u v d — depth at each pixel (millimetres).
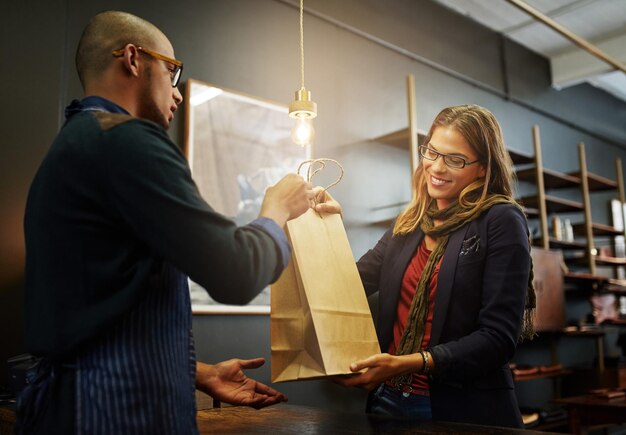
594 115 6719
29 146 2566
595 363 5152
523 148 5527
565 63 5922
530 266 1600
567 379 5180
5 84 2539
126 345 893
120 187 872
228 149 3174
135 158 879
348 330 1333
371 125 4027
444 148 1659
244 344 3152
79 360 895
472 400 1466
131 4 2975
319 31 3822
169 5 3104
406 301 1681
